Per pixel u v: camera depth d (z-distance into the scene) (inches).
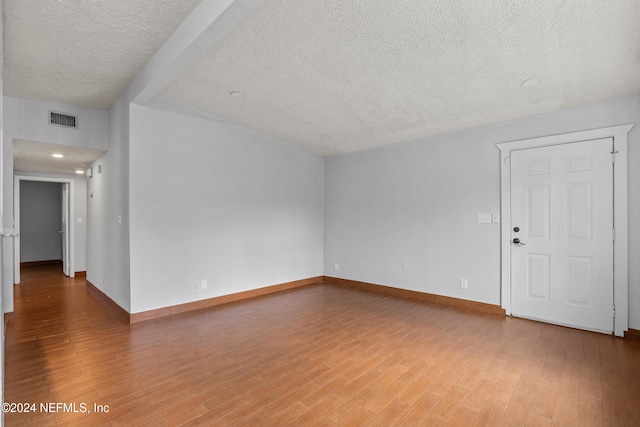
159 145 144.6
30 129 140.9
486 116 143.8
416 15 81.4
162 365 98.0
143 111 139.6
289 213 202.4
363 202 203.5
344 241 213.3
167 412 75.2
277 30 90.7
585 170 128.3
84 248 239.1
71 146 151.4
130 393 82.9
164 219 146.3
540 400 80.4
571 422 72.1
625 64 98.7
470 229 158.2
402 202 184.2
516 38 88.0
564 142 133.0
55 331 125.6
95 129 157.8
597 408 77.0
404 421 72.6
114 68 120.3
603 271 124.3
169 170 147.9
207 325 133.2
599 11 76.1
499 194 149.7
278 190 195.6
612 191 122.8
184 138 152.8
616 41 87.2
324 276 225.1
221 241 166.9
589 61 97.6
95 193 185.5
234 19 80.0
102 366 97.0
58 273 248.5
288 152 201.6
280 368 96.6
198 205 157.9
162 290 145.1
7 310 137.2
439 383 88.4
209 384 87.4
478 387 86.3
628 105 120.4
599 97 122.4
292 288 202.1
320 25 87.7
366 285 200.5
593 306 126.4
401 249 184.1
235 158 173.0
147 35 99.7
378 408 77.3
